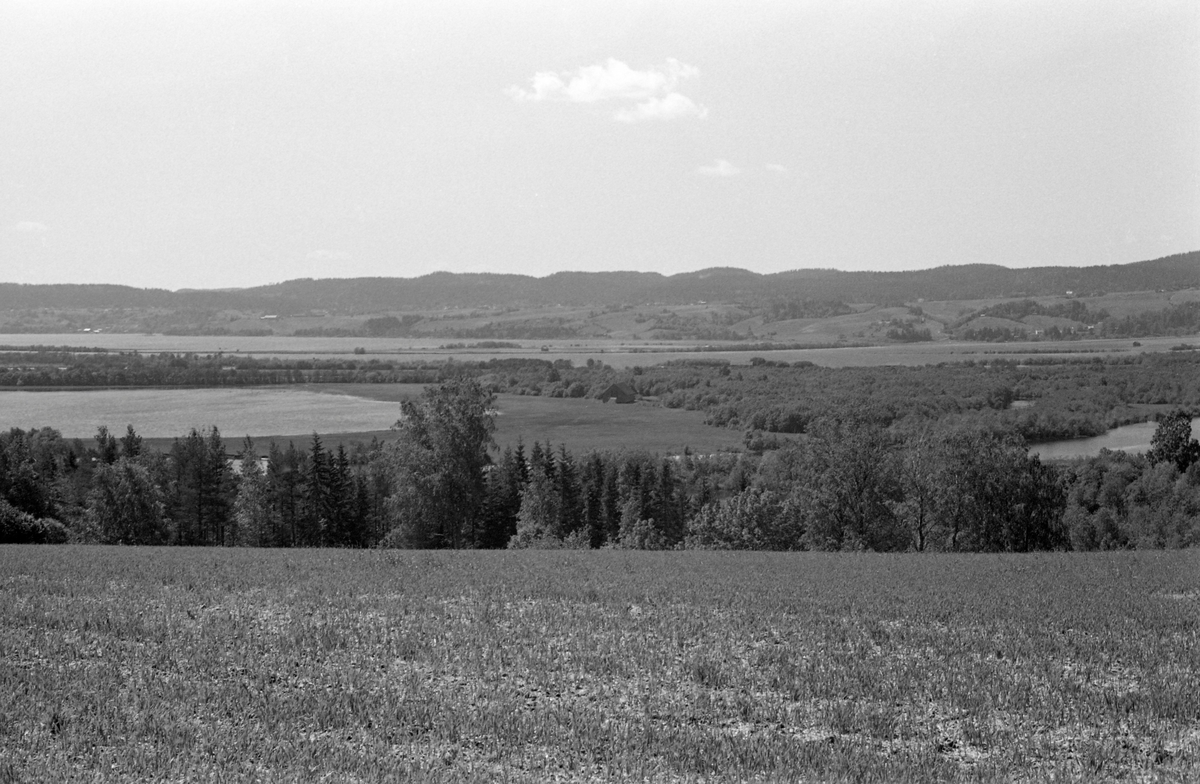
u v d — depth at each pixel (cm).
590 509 9606
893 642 2112
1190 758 1398
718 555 4288
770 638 2144
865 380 17062
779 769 1280
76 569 3092
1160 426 10038
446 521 7544
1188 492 8469
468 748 1348
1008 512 6328
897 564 3734
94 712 1442
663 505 9438
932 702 1652
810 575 3269
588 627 2198
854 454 6341
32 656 1800
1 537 6203
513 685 1689
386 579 2933
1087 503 9338
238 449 11738
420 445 7412
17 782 1162
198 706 1490
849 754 1349
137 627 2055
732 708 1582
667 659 1906
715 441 13538
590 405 17812
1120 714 1595
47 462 9919
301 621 2197
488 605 2466
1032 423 12450
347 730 1409
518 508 9300
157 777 1198
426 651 1916
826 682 1741
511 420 15788
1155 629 2294
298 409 16512
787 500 7475
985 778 1284
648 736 1400
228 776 1195
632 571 3331
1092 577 3247
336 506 8462
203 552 3984
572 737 1388
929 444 6581
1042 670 1875
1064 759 1389
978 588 2938
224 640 1967
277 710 1469
